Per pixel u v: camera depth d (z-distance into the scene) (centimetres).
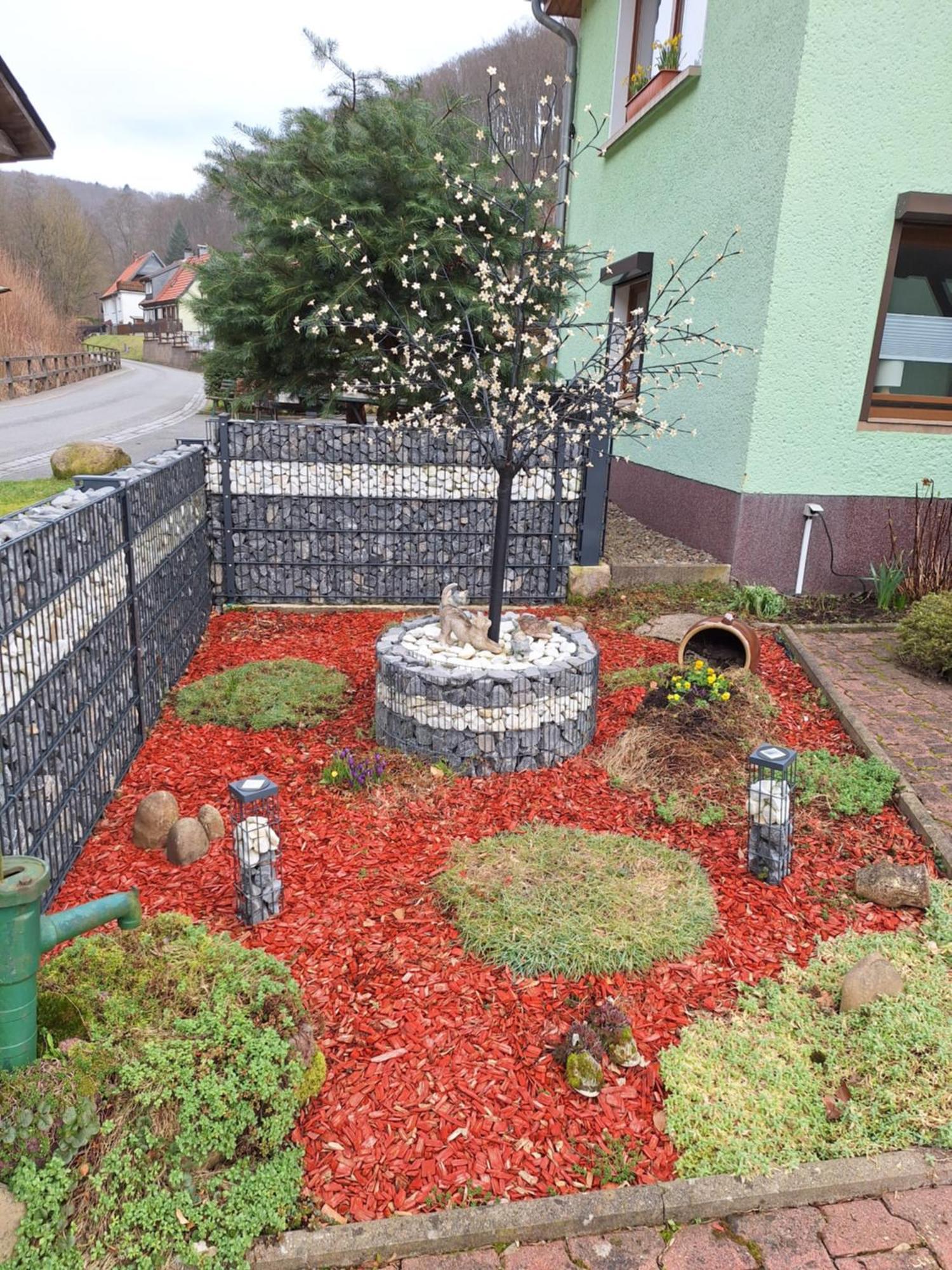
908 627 612
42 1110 201
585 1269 219
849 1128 255
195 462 701
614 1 1098
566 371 1298
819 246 723
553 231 706
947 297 767
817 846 410
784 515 782
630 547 890
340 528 787
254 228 928
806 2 668
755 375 752
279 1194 224
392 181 873
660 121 963
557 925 334
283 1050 238
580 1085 265
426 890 365
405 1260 220
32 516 378
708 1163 243
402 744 488
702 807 441
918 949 333
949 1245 225
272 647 686
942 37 682
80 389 2941
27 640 328
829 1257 222
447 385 745
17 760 317
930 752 494
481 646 522
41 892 202
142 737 502
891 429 767
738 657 632
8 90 432
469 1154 245
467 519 796
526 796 449
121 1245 204
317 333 744
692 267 881
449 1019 294
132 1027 235
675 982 315
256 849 336
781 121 711
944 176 716
